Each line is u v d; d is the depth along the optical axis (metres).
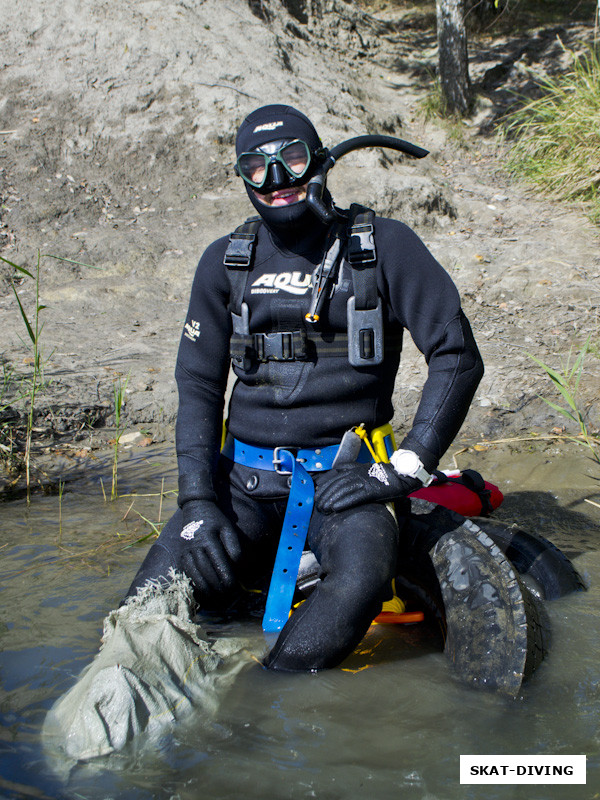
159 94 8.23
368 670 2.15
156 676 1.96
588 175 7.85
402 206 7.37
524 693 2.02
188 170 7.82
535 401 4.38
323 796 1.65
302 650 2.07
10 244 6.70
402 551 2.47
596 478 3.67
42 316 5.81
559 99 9.02
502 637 2.09
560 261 6.46
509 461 3.87
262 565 2.57
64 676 2.10
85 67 8.30
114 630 2.09
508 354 4.97
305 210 2.29
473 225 7.43
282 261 2.39
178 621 2.14
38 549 3.00
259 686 2.05
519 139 9.11
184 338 2.61
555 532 3.13
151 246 6.79
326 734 1.86
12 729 1.87
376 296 2.31
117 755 1.78
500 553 2.25
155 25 8.88
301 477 2.35
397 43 12.37
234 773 1.72
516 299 5.93
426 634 2.37
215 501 2.43
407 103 10.50
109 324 5.74
